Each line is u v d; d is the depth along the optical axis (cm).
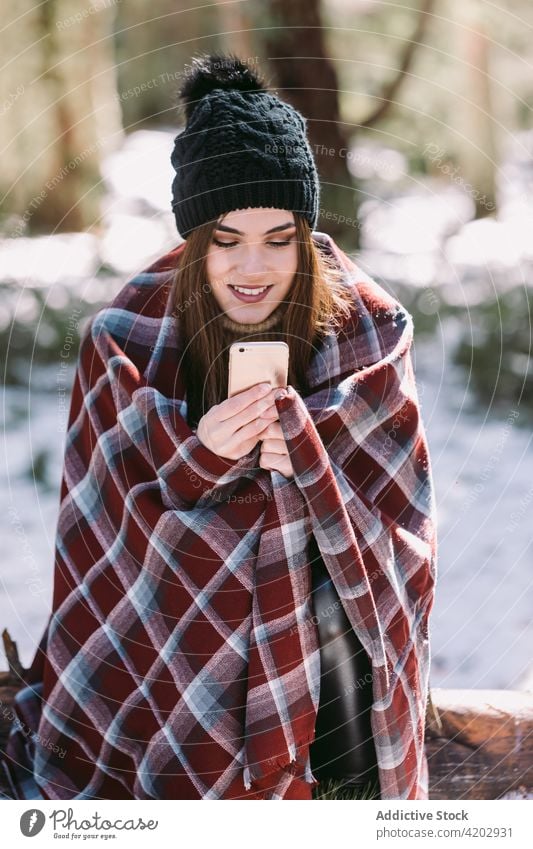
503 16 518
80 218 485
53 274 427
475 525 305
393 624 153
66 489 170
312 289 159
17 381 383
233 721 152
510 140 585
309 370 162
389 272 420
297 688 149
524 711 181
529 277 423
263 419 145
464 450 350
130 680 159
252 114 153
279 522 149
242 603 152
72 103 475
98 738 161
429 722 177
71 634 164
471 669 236
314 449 143
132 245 470
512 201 530
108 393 163
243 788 152
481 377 383
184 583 153
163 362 162
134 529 156
